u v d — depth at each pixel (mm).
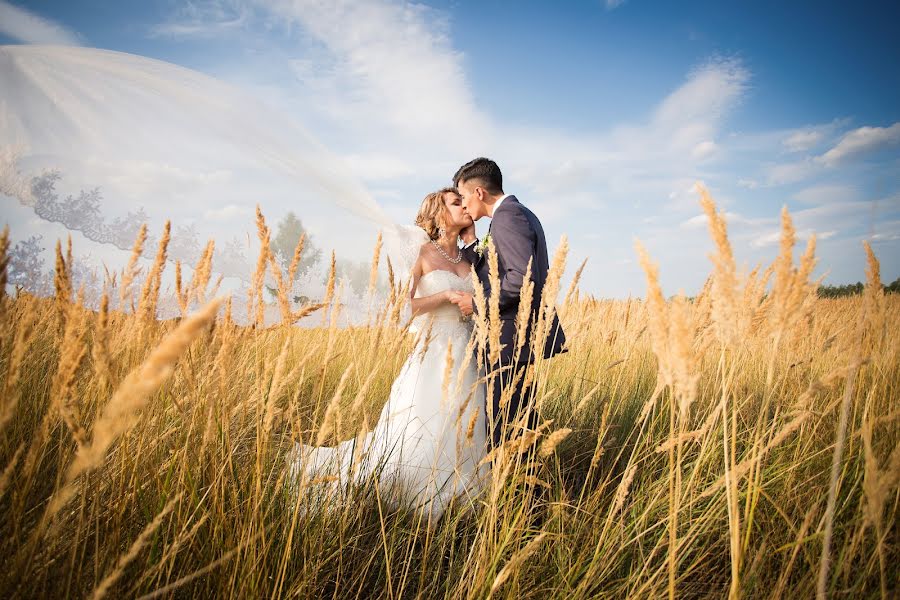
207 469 1681
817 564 1587
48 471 1665
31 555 1051
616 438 3023
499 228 2975
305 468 1629
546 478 2459
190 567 1485
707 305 1902
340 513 1908
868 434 1120
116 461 1498
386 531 2088
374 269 2258
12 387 1010
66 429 1643
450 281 3119
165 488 1495
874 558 1373
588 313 3967
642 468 2525
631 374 3732
